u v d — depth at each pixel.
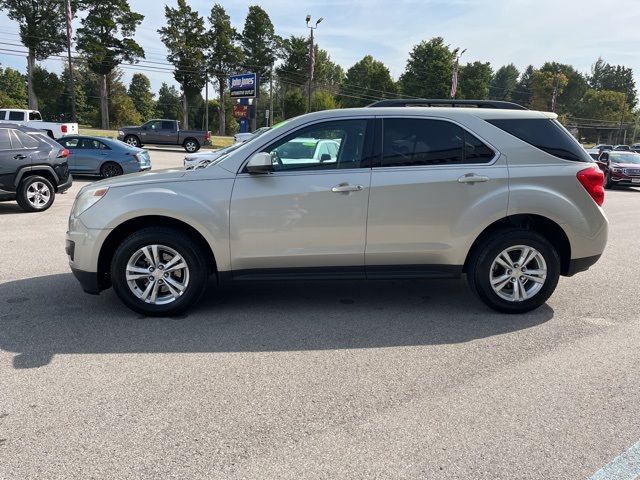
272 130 4.59
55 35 53.84
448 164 4.56
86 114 88.19
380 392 3.29
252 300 5.17
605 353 3.95
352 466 2.53
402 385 3.39
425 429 2.86
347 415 3.00
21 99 96.00
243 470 2.49
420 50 87.88
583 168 4.66
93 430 2.81
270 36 79.38
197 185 4.44
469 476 2.46
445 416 3.00
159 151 33.88
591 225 4.70
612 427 2.91
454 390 3.33
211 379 3.44
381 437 2.78
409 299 5.27
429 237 4.56
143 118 108.25
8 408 3.03
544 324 4.59
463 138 4.59
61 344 3.98
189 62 68.19
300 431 2.83
